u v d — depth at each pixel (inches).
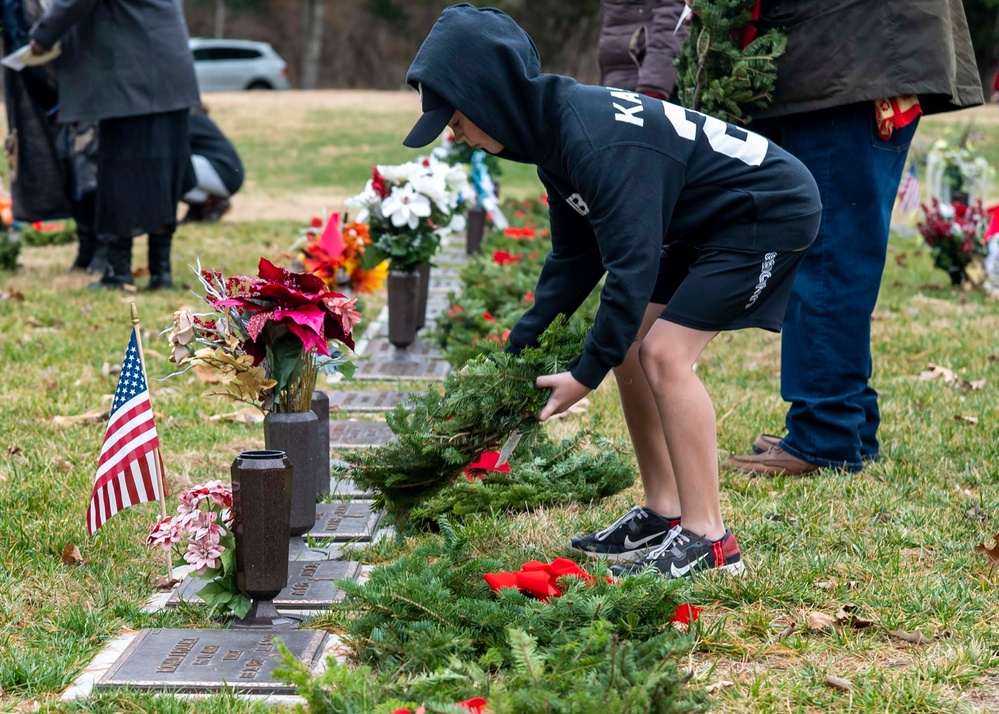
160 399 252.5
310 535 171.6
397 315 291.7
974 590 148.9
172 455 209.6
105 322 326.6
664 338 146.1
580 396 142.5
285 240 505.7
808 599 146.0
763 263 145.4
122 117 347.6
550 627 129.1
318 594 148.2
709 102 191.3
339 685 110.1
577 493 187.6
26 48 336.8
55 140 393.7
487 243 462.3
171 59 351.3
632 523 162.2
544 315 156.6
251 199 700.7
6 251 422.3
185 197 555.2
